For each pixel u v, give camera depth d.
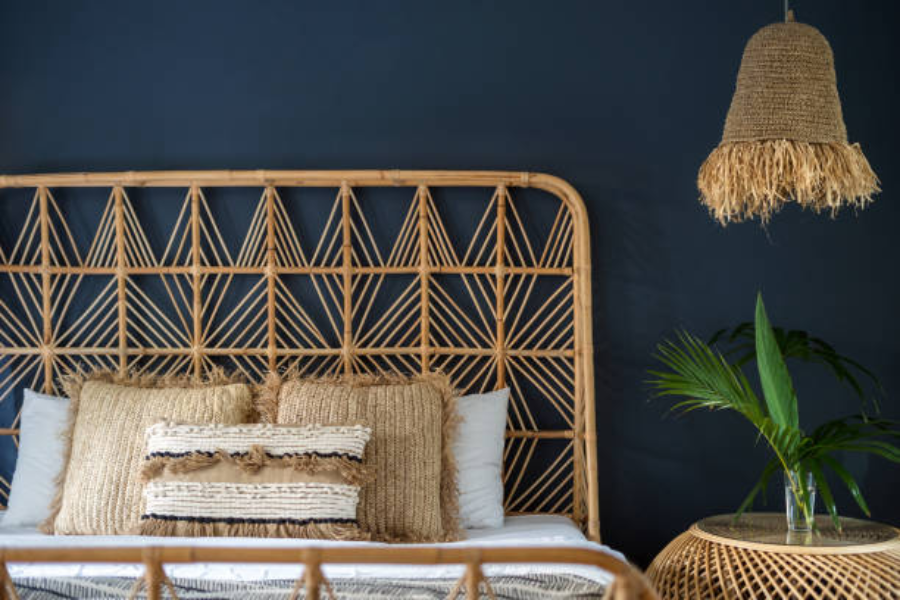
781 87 2.30
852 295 3.22
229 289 3.22
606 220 3.23
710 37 3.25
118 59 3.27
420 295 3.22
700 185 2.52
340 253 3.22
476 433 2.93
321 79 3.26
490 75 3.25
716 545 2.64
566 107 3.25
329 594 1.65
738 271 3.22
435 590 1.95
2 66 3.28
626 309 3.22
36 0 3.29
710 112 3.24
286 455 2.51
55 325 3.23
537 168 3.25
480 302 3.21
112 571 2.08
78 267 3.20
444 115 3.25
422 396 2.84
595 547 2.29
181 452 2.51
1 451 3.22
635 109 3.25
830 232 3.22
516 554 1.61
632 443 3.21
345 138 3.26
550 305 3.21
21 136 3.28
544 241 3.22
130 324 3.23
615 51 3.25
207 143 3.26
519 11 3.26
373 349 3.16
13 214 3.26
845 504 3.19
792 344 2.96
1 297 3.26
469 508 2.84
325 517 2.43
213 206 3.24
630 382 3.21
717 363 2.78
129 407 2.79
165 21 3.27
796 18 3.24
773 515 2.97
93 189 3.24
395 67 3.26
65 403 2.99
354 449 2.56
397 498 2.65
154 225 3.25
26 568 2.09
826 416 3.21
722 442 3.21
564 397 3.21
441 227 3.21
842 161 2.32
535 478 3.20
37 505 2.83
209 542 2.22
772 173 2.31
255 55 3.27
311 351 3.17
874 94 3.23
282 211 3.23
